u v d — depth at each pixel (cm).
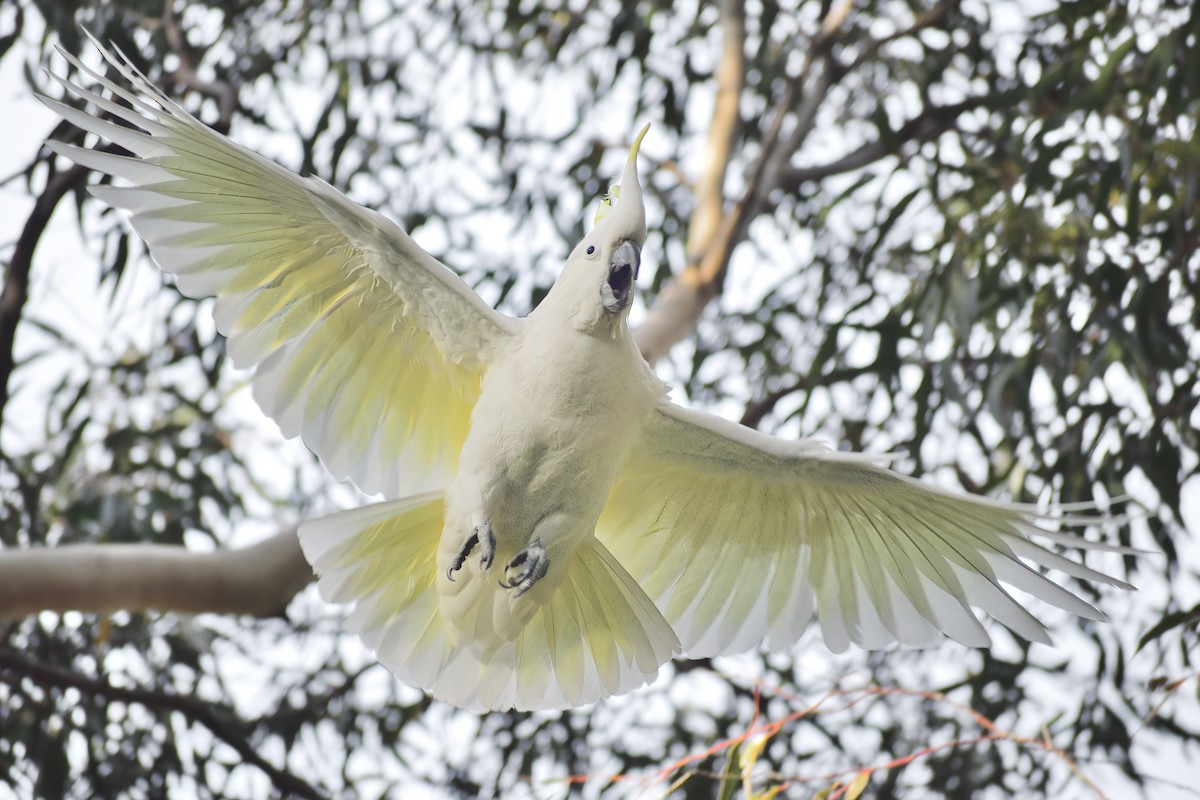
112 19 1217
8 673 1177
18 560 927
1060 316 1070
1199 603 878
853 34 1420
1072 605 673
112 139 653
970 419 1139
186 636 1214
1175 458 1050
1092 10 1130
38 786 1152
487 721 1270
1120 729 1104
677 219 1509
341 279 702
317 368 715
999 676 1172
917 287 1145
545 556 685
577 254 688
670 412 696
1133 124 1042
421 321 700
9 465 1220
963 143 1336
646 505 742
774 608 741
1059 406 1059
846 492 707
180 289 689
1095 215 1044
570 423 674
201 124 639
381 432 728
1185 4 1096
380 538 703
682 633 745
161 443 1298
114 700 1152
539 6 1470
